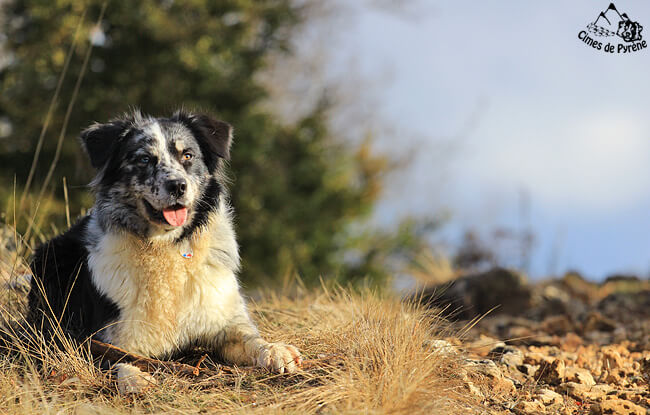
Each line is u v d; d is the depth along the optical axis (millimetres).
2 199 10484
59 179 11539
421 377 3820
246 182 13391
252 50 14367
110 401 3910
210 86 13094
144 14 12820
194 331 4629
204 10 13758
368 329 4656
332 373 3980
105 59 12844
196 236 4707
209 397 3867
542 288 9133
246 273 12867
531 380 4633
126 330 4465
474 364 4621
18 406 3764
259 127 13383
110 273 4555
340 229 14469
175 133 4871
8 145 12258
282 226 13500
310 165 14195
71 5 12492
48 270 5180
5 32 12789
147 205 4621
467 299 8125
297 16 15195
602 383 4672
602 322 7035
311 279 13148
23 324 5039
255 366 4273
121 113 12297
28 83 12320
